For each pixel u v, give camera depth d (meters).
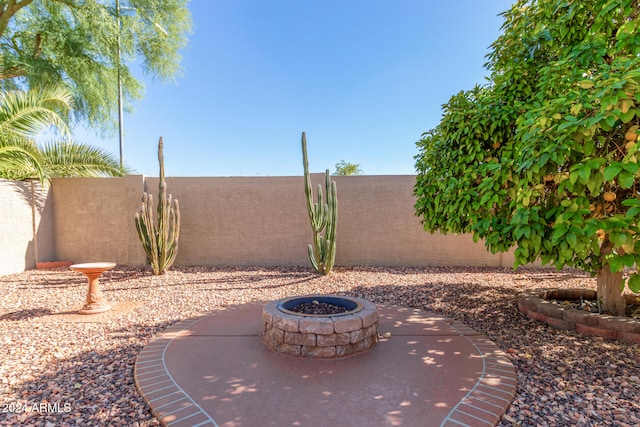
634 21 2.72
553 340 3.46
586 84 2.44
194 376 2.68
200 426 2.04
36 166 6.75
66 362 3.01
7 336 3.63
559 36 3.66
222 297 5.33
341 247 8.12
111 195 7.98
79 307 4.73
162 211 6.82
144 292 5.61
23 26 10.08
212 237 8.10
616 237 2.25
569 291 4.67
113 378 2.72
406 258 8.04
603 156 2.65
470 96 4.39
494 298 5.14
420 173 5.24
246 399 2.35
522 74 3.88
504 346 3.35
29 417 2.20
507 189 3.19
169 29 11.38
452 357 3.04
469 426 2.04
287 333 3.09
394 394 2.41
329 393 2.42
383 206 8.07
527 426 2.08
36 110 6.23
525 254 2.64
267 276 6.86
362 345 3.14
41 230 7.79
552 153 2.38
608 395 2.43
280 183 8.12
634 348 3.21
